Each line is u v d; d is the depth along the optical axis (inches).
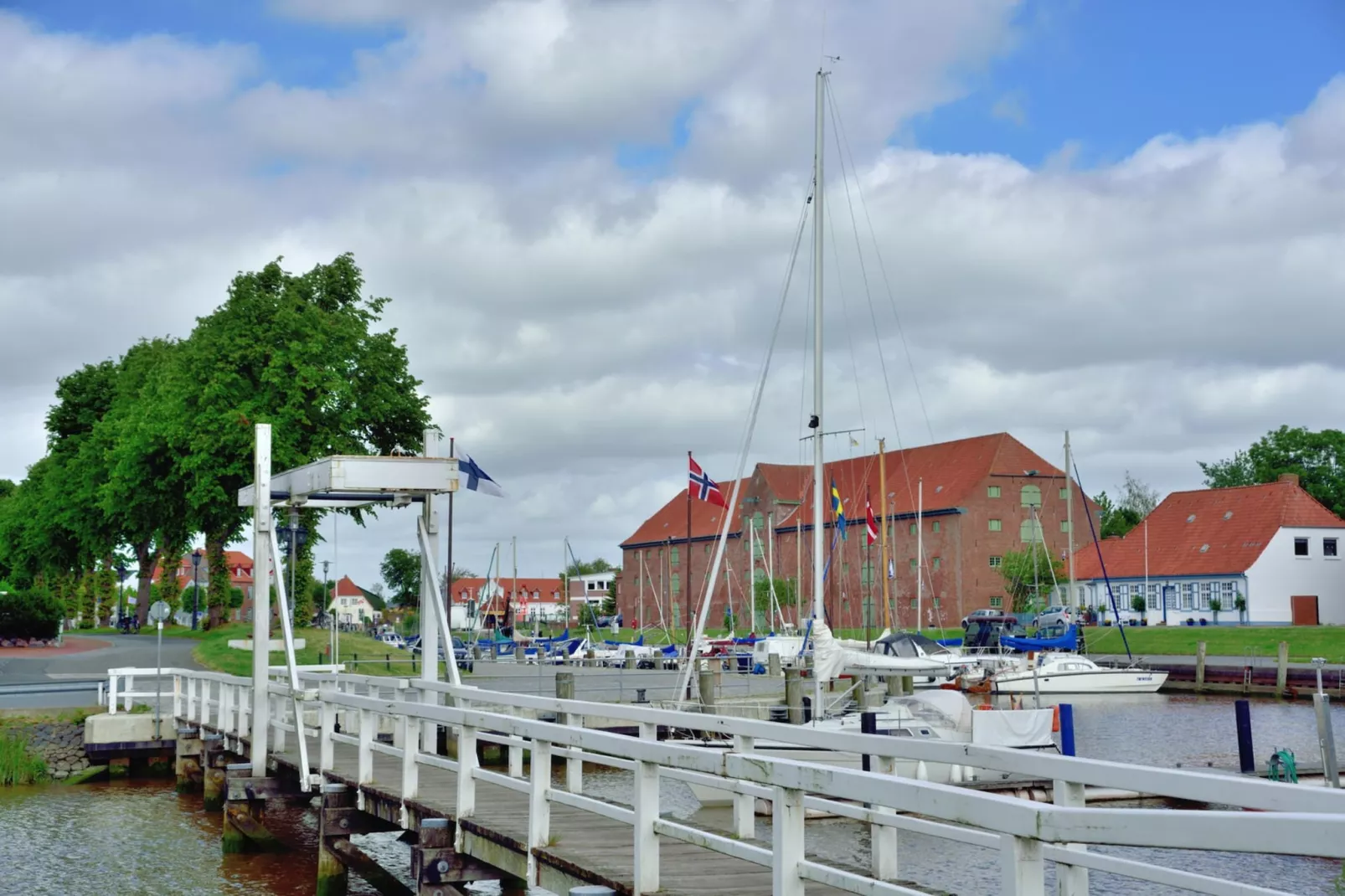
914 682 1784.0
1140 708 1895.9
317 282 2236.7
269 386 2075.5
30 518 3189.0
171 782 1159.6
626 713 487.5
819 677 1178.0
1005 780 896.9
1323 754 898.1
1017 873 230.2
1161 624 3243.1
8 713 1231.5
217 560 2541.8
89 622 3934.5
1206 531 3270.2
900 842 823.7
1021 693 1876.2
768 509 4463.6
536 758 451.2
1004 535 3855.8
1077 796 252.2
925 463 4116.6
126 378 2714.1
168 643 2402.8
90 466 2659.9
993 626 2647.6
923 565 3912.4
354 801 675.4
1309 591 3080.7
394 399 2175.2
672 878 395.9
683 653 2246.6
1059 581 3435.0
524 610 6368.1
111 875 768.9
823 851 775.7
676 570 5039.4
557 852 435.8
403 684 804.0
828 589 4072.3
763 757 320.5
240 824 824.3
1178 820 193.3
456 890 513.0
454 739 1138.0
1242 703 963.3
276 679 979.3
